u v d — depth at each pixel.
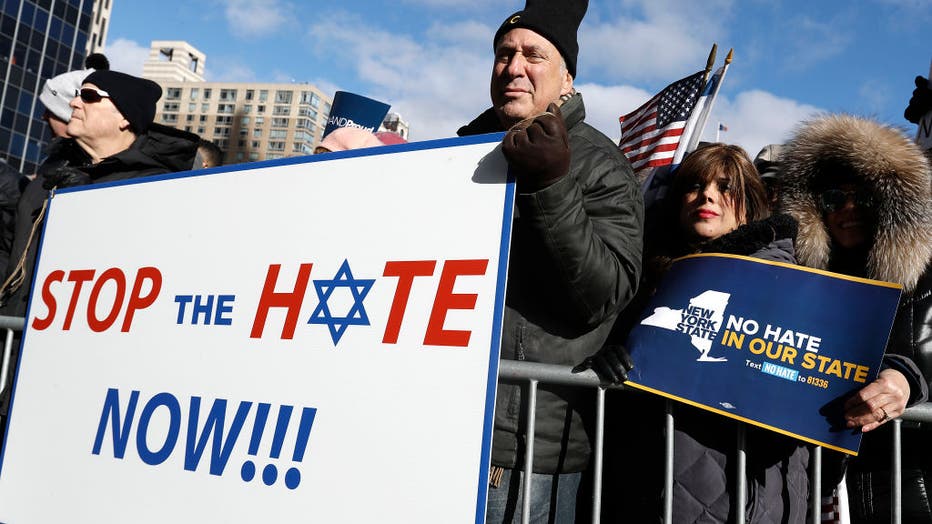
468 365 1.64
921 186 2.12
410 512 1.62
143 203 2.36
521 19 2.13
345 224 1.92
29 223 2.83
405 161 1.87
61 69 64.81
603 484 2.05
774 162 2.66
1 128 59.38
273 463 1.83
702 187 2.23
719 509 1.82
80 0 65.75
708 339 1.82
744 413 1.75
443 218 1.77
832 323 1.75
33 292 2.55
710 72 3.07
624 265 1.83
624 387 1.83
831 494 2.09
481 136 1.79
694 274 1.90
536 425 1.84
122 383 2.20
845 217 2.25
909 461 2.09
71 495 2.19
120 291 2.31
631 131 3.39
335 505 1.72
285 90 144.00
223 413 1.96
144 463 2.07
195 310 2.11
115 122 2.97
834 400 1.71
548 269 1.73
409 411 1.68
